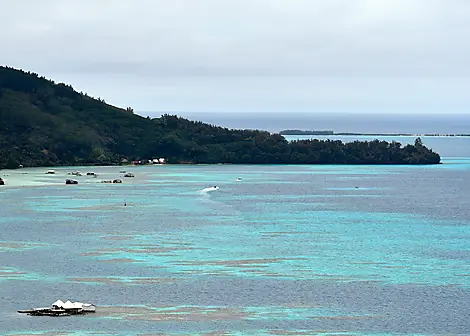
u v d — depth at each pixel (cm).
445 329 11106
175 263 14738
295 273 14100
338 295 12650
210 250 16062
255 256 15538
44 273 13812
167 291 12700
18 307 11712
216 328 10888
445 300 12488
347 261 15250
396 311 11875
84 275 13700
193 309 11744
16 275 13638
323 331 10881
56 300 12112
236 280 13475
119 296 12381
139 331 10688
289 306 12000
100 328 10788
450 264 15150
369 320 11406
